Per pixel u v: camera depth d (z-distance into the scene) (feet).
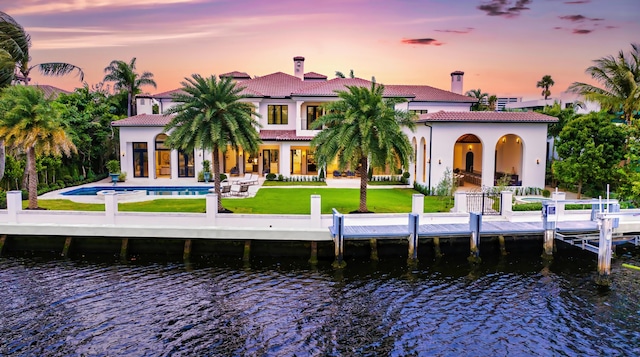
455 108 139.64
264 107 127.34
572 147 92.22
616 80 102.89
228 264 58.75
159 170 122.42
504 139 117.08
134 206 79.97
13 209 63.87
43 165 101.14
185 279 53.11
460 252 63.41
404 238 61.72
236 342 38.04
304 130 122.83
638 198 78.79
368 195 94.53
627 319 43.45
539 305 46.65
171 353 36.06
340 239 57.77
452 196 88.28
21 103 71.67
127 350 36.35
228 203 82.33
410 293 49.60
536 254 64.64
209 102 70.85
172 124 71.72
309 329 40.68
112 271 55.88
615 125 90.99
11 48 94.68
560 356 36.58
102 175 127.75
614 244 64.64
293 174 125.90
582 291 50.70
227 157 131.95
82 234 61.72
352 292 49.65
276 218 62.44
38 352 35.83
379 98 69.10
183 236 60.80
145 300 46.65
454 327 41.45
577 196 94.79
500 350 37.40
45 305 45.03
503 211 71.92
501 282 53.36
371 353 36.70
